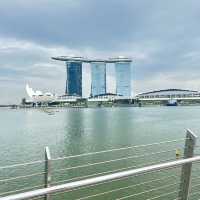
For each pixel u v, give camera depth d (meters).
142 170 3.46
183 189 4.52
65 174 26.81
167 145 35.19
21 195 2.60
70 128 89.56
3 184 23.38
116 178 3.22
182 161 3.99
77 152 46.97
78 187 2.97
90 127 90.81
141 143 54.69
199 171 22.19
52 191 2.79
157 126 87.69
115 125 94.94
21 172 26.67
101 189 21.30
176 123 97.19
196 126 85.44
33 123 116.81
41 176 25.25
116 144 54.19
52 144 56.19
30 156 44.16
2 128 96.50
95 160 33.41
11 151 48.97
